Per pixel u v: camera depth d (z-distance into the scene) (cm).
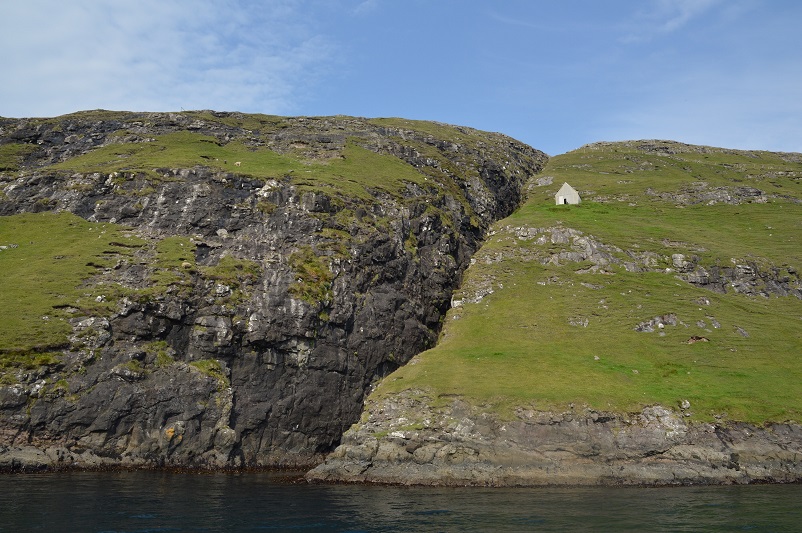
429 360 6156
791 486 4309
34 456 4406
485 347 6366
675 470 4547
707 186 10894
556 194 10738
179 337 5416
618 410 4981
